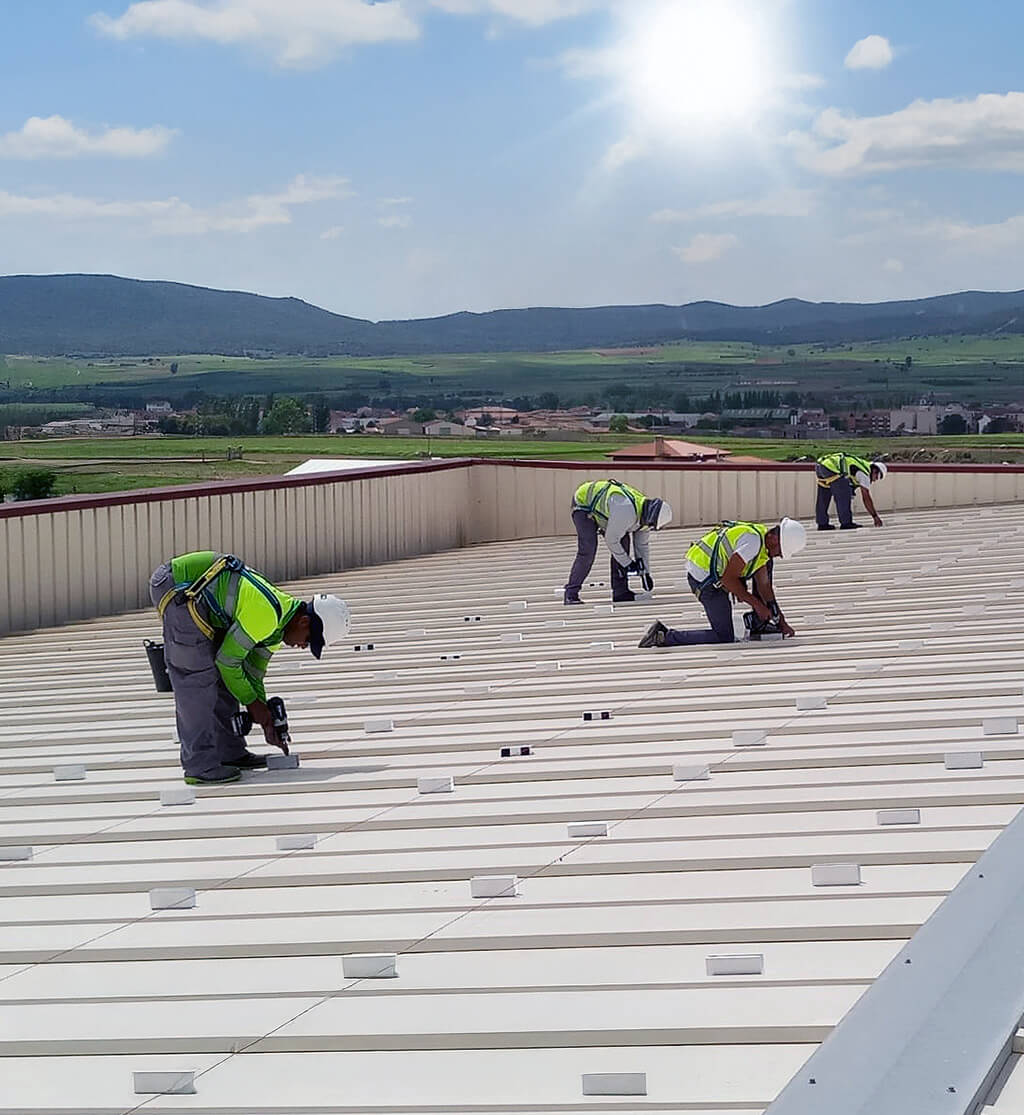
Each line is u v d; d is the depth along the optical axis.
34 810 6.65
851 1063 3.20
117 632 13.21
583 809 5.96
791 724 7.26
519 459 21.20
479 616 12.55
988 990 3.47
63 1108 3.60
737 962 4.13
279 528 17.16
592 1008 3.97
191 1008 4.20
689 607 12.15
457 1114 3.43
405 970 4.37
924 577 13.07
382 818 6.08
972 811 5.53
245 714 7.12
